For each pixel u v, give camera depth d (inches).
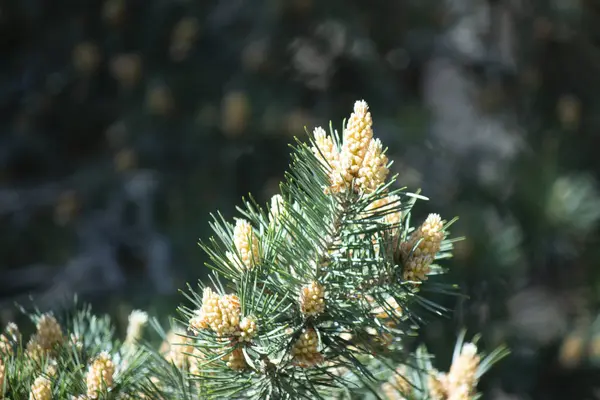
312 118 103.3
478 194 97.9
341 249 32.2
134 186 106.0
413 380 35.4
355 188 31.7
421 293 55.8
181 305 32.5
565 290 95.7
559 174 96.0
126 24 110.3
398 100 108.5
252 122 100.2
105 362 33.0
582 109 111.4
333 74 104.7
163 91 105.7
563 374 80.0
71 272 108.3
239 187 100.5
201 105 105.9
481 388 76.6
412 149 105.1
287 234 32.8
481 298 71.9
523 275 91.2
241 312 31.9
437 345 59.7
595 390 79.5
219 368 32.6
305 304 31.8
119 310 93.8
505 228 89.7
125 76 108.7
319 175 31.8
